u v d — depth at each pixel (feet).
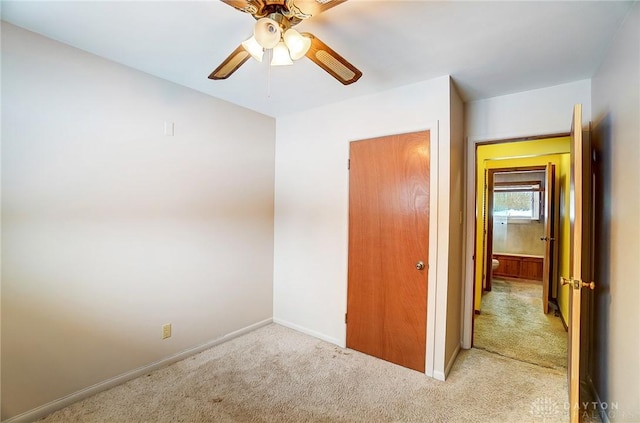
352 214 8.98
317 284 9.80
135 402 6.42
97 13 5.15
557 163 13.64
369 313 8.63
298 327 10.32
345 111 9.14
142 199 7.39
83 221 6.43
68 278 6.24
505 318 11.93
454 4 4.83
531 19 5.18
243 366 7.94
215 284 9.07
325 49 4.75
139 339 7.38
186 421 5.88
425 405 6.40
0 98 5.41
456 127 8.09
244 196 9.90
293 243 10.46
